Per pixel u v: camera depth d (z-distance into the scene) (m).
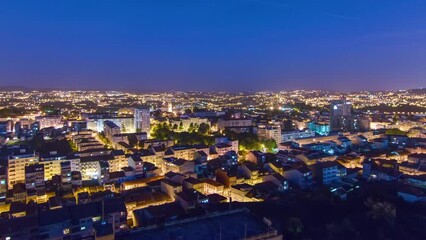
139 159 193.88
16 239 100.25
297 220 129.00
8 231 99.56
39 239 101.69
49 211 110.31
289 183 179.25
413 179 173.50
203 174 193.88
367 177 190.88
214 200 149.88
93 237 102.88
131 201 146.38
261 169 196.62
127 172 186.88
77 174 181.62
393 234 127.88
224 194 167.62
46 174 188.62
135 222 134.38
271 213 141.88
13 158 181.50
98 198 147.75
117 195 154.38
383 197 156.00
